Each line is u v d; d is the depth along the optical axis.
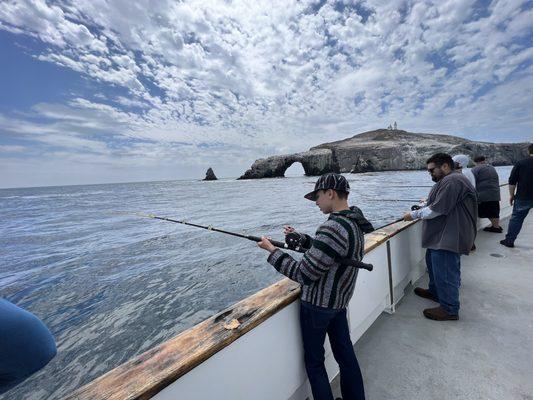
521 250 4.51
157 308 5.72
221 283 6.89
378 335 2.44
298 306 1.65
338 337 1.58
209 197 38.12
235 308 1.41
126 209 26.91
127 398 0.86
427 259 3.12
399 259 3.11
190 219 18.00
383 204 20.03
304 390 1.75
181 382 1.03
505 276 3.53
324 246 1.30
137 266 8.73
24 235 15.62
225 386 1.20
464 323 2.55
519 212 4.58
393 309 2.81
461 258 4.32
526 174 4.38
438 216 2.65
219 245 10.94
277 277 7.11
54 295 6.80
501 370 1.95
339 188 1.45
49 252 11.50
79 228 17.42
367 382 1.91
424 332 2.45
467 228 2.54
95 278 7.86
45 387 3.67
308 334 1.50
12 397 3.52
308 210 20.31
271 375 1.46
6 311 0.70
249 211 20.95
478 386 1.82
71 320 5.41
